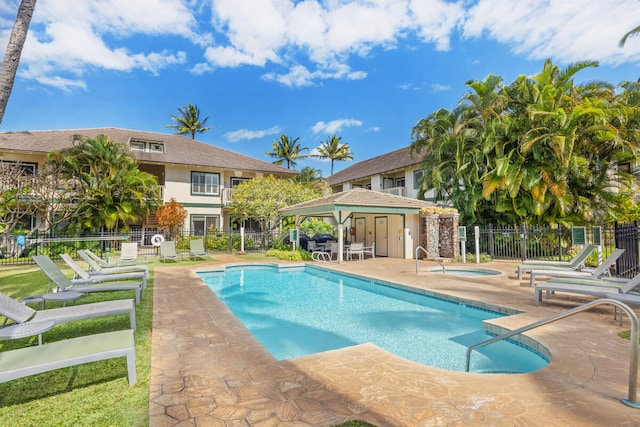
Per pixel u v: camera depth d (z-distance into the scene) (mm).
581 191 16344
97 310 4766
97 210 19562
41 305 7262
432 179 19844
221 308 7051
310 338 6395
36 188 17047
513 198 16438
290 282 12383
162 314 6578
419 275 11781
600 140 15523
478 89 18328
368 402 3260
